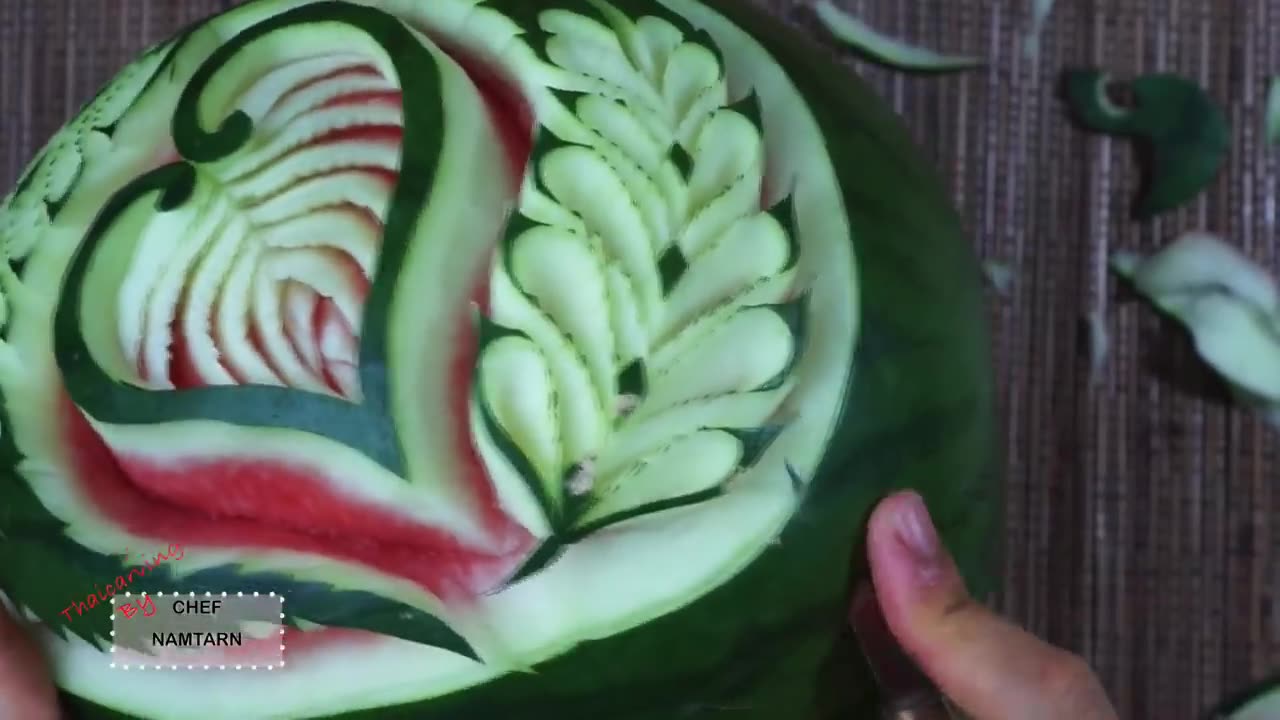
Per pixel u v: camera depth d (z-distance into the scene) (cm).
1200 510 78
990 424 56
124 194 49
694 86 48
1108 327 79
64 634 48
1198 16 80
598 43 49
